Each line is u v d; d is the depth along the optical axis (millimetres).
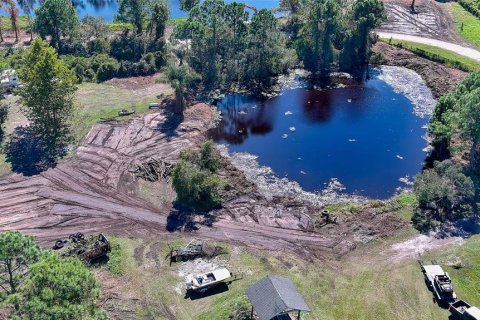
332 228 55688
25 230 54062
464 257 50375
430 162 68750
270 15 90938
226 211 58219
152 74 94000
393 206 59188
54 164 65812
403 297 46000
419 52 100562
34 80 67312
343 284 47688
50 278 30953
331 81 94438
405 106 84250
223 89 90750
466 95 61312
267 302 40219
